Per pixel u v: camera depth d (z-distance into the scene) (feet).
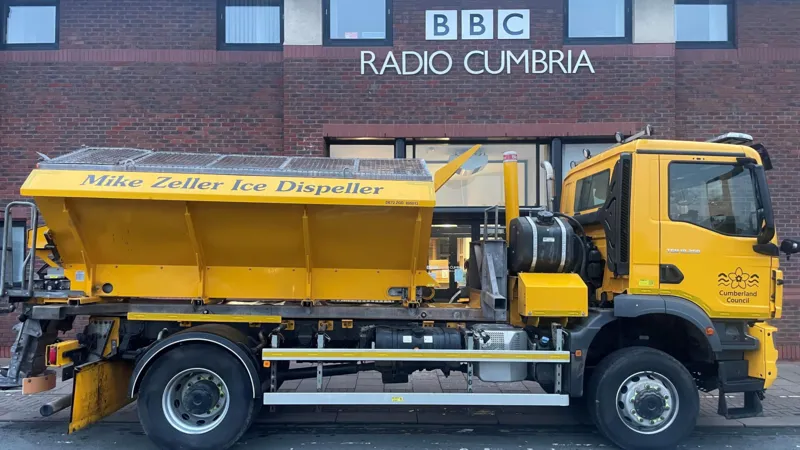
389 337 15.35
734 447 15.66
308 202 13.82
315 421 17.94
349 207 14.25
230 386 14.51
